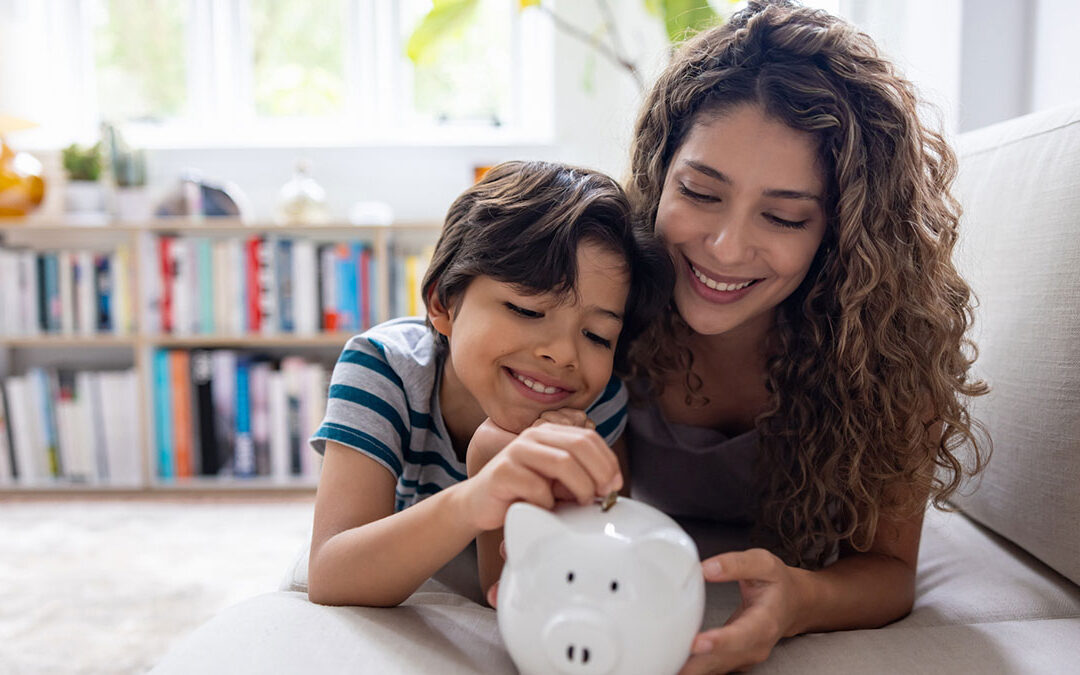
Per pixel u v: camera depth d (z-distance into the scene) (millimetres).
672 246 778
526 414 701
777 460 850
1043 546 770
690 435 929
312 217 2332
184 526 1997
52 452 2328
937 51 1516
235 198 2416
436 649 553
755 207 728
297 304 2355
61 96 2676
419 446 820
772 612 563
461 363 708
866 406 792
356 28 2678
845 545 819
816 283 809
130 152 2338
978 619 713
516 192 717
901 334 788
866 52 766
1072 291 742
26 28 2311
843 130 730
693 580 494
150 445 2309
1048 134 843
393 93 2689
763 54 744
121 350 2549
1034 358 780
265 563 1734
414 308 2355
